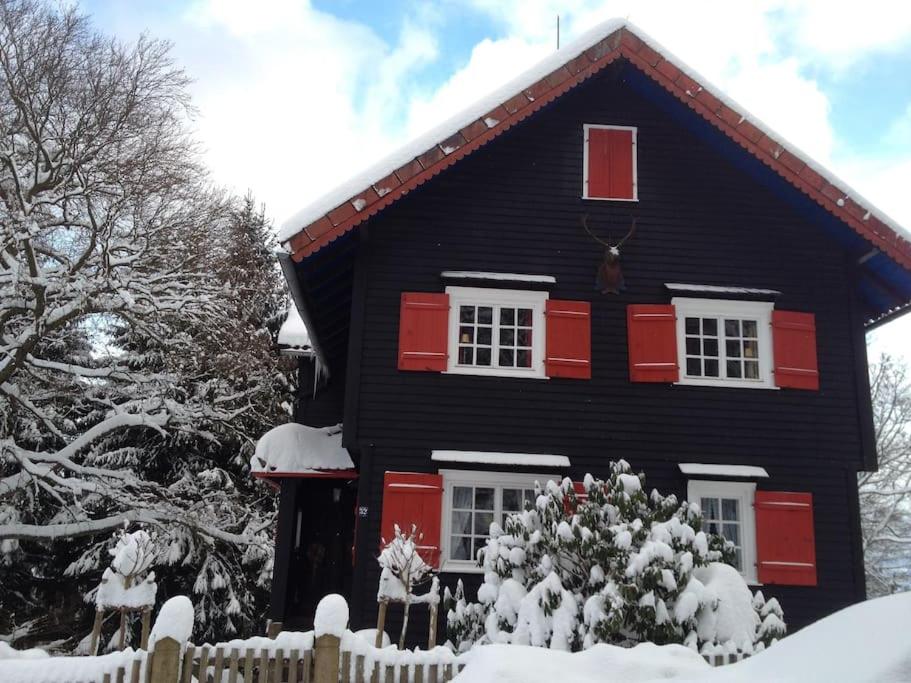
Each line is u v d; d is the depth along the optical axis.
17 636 18.69
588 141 12.27
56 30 15.98
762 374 11.62
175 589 19.72
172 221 17.47
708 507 11.16
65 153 15.27
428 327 11.29
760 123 11.35
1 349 14.96
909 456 25.33
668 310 11.57
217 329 17.92
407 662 6.39
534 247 11.83
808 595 10.87
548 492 8.90
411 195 11.82
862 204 11.20
